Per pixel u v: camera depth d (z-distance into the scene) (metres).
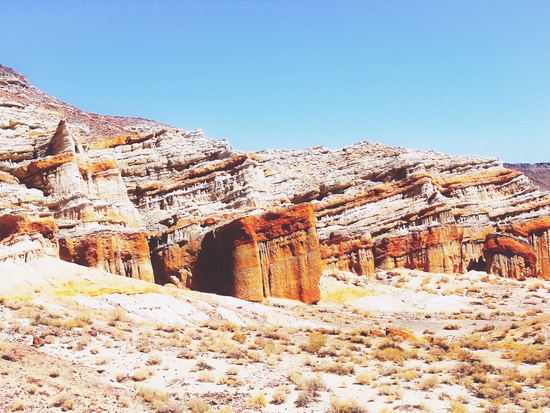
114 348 25.81
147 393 20.61
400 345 32.91
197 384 22.69
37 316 27.91
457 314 45.44
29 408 17.44
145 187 58.06
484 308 48.00
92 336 26.78
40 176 48.84
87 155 52.94
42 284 34.16
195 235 50.97
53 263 36.84
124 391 20.83
